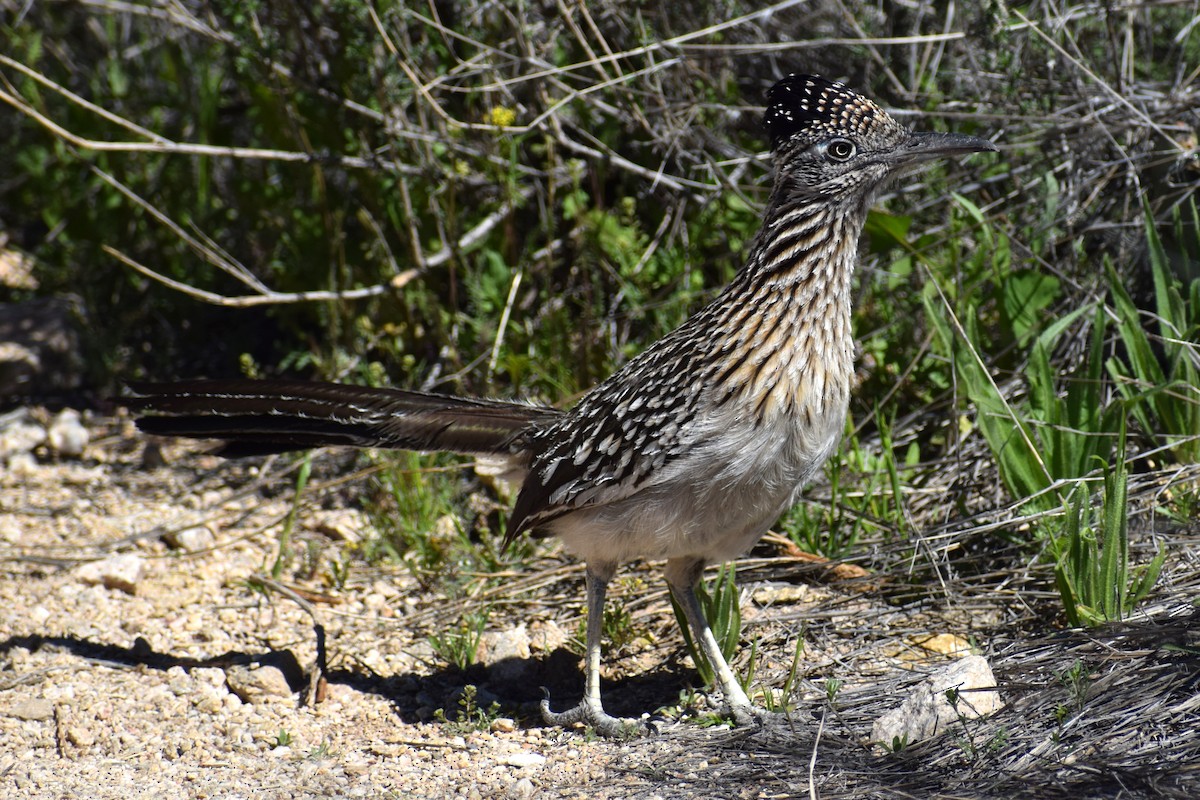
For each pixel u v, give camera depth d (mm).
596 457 7410
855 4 12375
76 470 12672
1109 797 5945
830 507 9711
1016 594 8430
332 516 11391
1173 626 7148
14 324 14406
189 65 15102
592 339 11898
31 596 10016
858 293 11523
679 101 12422
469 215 13195
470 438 8508
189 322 14461
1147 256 10367
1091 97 10922
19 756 7621
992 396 8969
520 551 10203
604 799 6699
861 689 7660
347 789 7070
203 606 9836
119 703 8156
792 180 7219
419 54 11953
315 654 9016
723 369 7027
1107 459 8734
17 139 15570
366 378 11875
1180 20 12289
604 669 8594
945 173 11922
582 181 13445
